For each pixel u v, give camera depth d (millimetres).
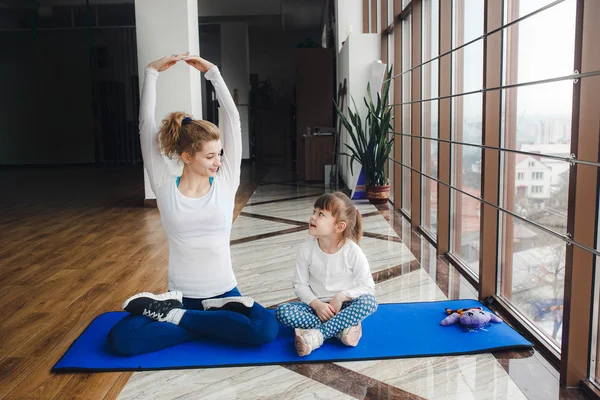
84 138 11688
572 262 1672
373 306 2092
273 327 2090
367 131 6000
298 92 8172
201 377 1866
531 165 2189
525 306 2291
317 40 13992
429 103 4121
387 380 1818
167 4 5430
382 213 5074
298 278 2227
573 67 1811
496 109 2453
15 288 2967
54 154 11742
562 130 1900
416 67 4004
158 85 5473
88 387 1812
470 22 3037
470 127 3041
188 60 2137
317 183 7531
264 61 14062
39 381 1863
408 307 2477
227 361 1962
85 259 3578
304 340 1959
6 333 2320
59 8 10836
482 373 1845
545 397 1674
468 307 2465
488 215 2506
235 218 4953
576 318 1698
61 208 5828
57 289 2932
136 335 2008
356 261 2156
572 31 1826
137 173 9695
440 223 3418
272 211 5289
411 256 3463
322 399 1706
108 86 11297
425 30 4277
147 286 2955
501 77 2453
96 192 7129
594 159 1643
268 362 1951
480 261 2559
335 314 2102
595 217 1672
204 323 2070
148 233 4375
